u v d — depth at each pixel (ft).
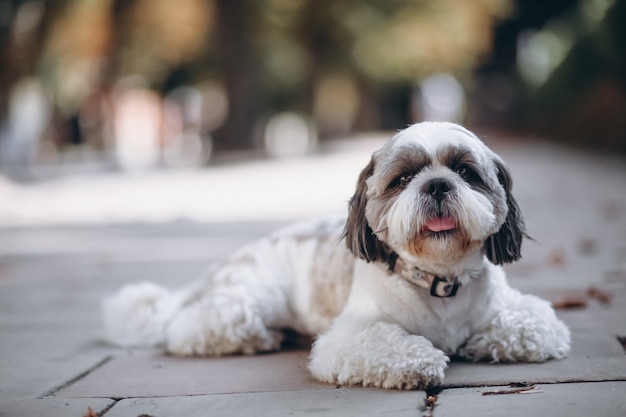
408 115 154.92
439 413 9.53
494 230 11.43
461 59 96.84
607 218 30.78
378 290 11.96
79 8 75.61
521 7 111.86
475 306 11.98
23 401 11.27
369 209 11.78
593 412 9.21
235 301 13.64
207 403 10.69
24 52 73.20
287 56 96.73
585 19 80.07
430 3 89.71
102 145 109.09
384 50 93.61
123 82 101.65
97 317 18.22
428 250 11.18
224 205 42.16
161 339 14.87
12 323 17.95
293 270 14.15
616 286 17.84
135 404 10.86
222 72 82.74
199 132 113.19
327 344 11.59
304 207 38.63
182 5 81.71
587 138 77.36
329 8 87.35
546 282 18.74
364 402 10.18
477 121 142.20
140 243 31.12
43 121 84.17
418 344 10.85
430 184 10.97
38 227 38.47
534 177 50.60
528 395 10.06
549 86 96.48
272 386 11.38
